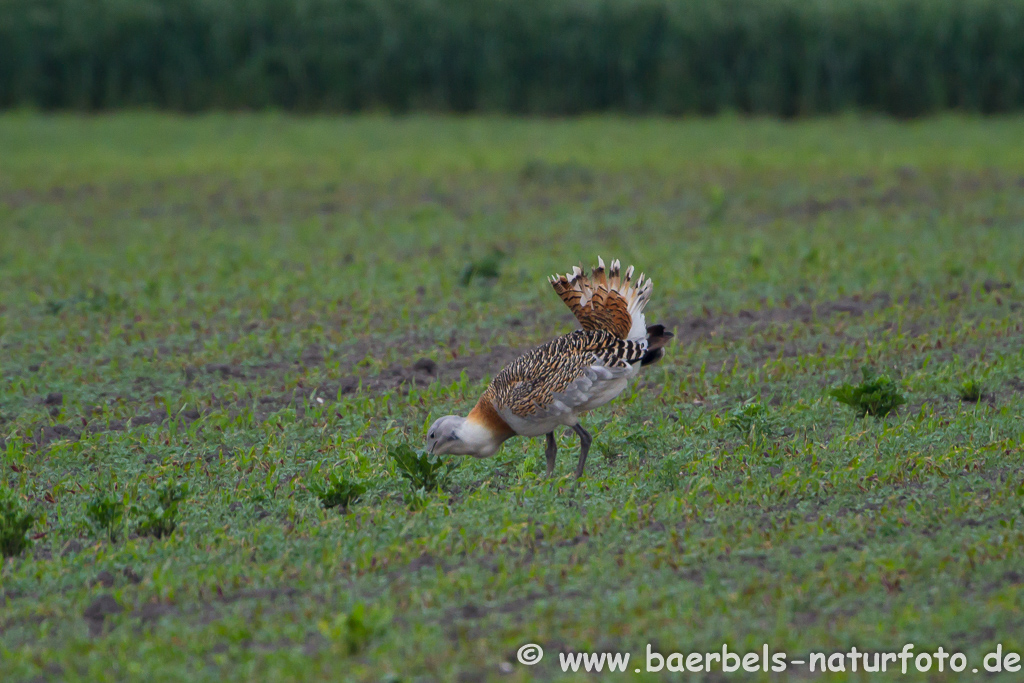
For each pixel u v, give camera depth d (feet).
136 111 282.77
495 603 48.57
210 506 61.57
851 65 272.92
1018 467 62.75
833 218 142.92
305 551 54.85
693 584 49.29
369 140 236.02
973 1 266.16
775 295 105.81
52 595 51.42
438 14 277.44
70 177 192.65
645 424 72.79
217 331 99.91
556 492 61.87
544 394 60.49
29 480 66.69
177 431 74.84
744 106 278.67
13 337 98.63
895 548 51.78
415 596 48.75
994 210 144.05
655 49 278.05
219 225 151.94
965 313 96.17
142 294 113.60
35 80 283.18
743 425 70.08
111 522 58.34
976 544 51.60
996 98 272.10
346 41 281.13
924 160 192.75
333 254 130.00
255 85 282.77
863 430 69.56
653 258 122.11
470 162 202.59
